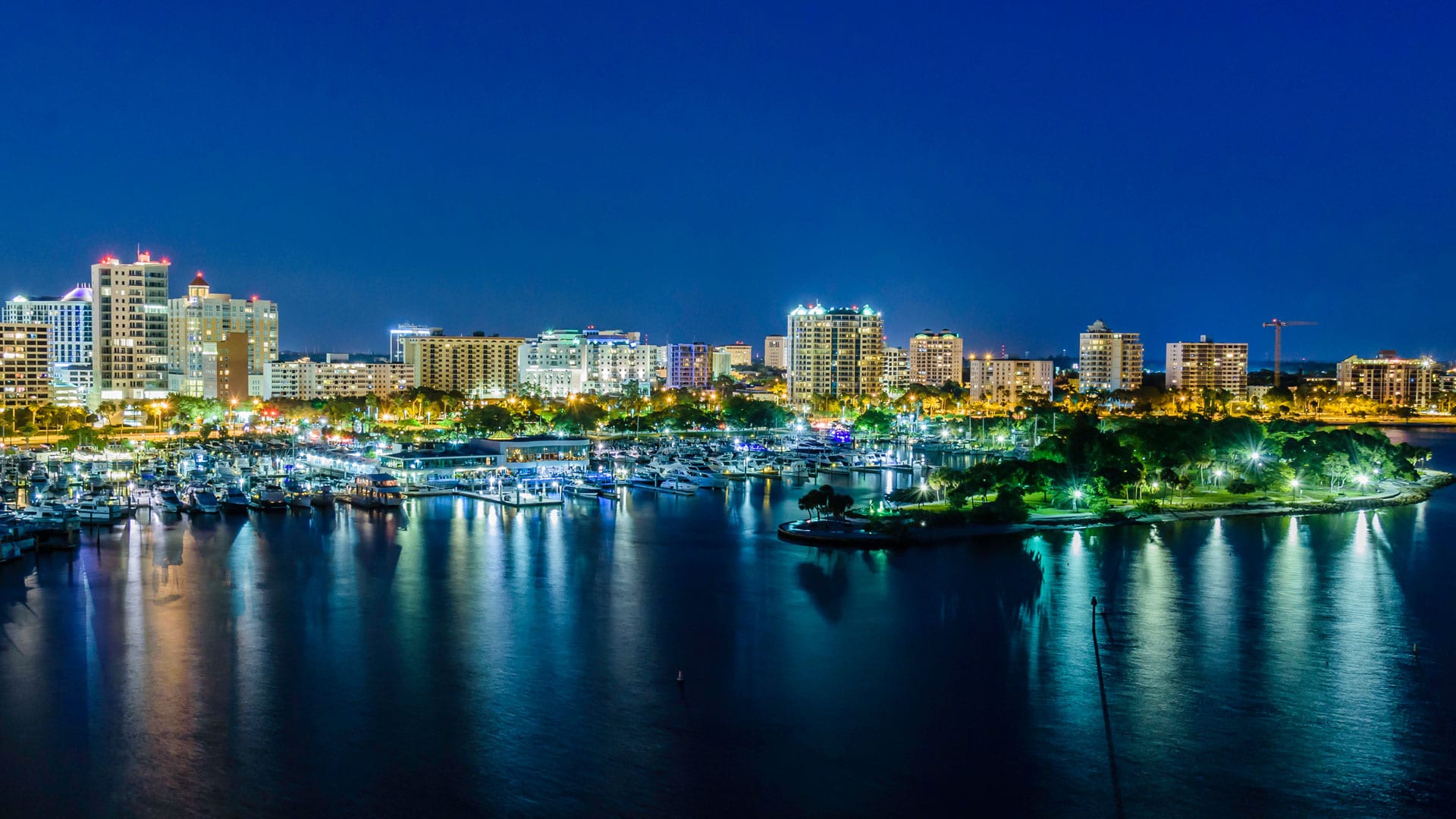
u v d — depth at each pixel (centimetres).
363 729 11219
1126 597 16338
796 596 16525
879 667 13112
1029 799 9788
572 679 12681
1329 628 14638
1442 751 10725
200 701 11931
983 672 12912
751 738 11044
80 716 11506
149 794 9825
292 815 9475
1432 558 19225
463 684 12512
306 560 19175
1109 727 11306
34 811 9519
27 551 19488
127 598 16275
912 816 9500
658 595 16638
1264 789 9981
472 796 9812
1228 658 13350
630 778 10162
